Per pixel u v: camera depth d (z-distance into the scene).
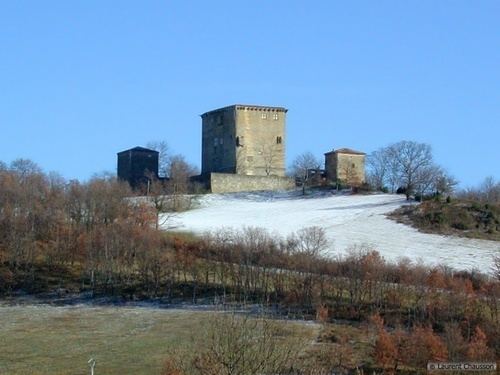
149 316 95.38
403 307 93.31
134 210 143.12
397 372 69.44
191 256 112.75
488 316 87.06
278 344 57.91
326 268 104.31
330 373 62.19
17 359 76.38
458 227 147.00
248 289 103.38
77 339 84.31
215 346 50.19
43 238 122.69
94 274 110.75
